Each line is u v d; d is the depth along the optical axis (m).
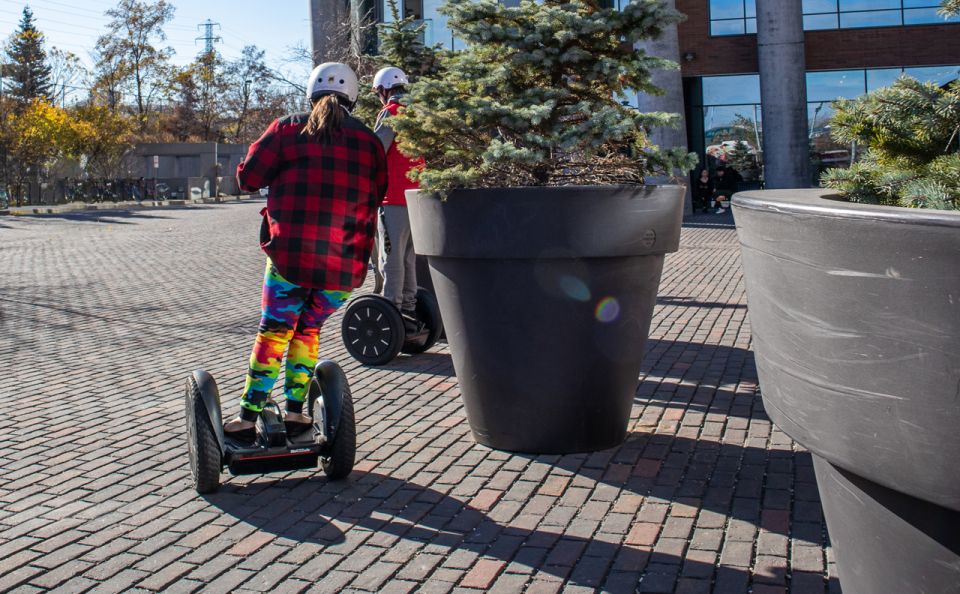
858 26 26.73
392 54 7.57
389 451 4.66
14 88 80.31
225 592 3.12
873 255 1.51
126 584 3.20
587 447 4.47
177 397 6.12
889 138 2.42
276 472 4.28
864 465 1.60
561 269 4.13
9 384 6.59
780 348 1.78
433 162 4.59
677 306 9.55
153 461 4.66
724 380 6.04
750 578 3.11
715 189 27.86
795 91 25.30
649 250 4.21
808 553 3.29
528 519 3.70
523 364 4.30
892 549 1.69
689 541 3.44
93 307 10.69
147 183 58.28
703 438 4.73
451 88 4.39
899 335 1.50
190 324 9.39
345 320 6.84
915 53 26.59
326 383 4.21
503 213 4.09
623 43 4.43
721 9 27.25
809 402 1.71
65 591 3.15
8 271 15.07
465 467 4.34
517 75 4.46
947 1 2.43
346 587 3.14
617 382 4.41
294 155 3.88
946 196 2.03
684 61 27.50
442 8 4.41
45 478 4.42
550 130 4.32
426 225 4.36
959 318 1.41
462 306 4.36
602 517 3.69
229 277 13.85
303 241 3.81
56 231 25.61
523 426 4.43
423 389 6.04
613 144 4.44
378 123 6.44
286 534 3.63
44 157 52.38
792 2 25.08
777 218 1.72
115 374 6.93
